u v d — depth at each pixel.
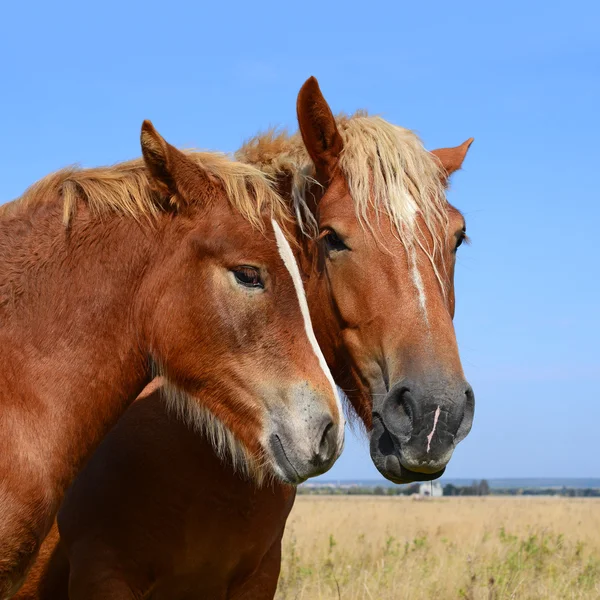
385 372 4.11
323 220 4.43
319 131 4.52
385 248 4.22
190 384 3.99
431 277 4.18
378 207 4.30
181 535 4.45
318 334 4.61
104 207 4.01
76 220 3.99
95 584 4.38
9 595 3.56
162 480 4.42
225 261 3.90
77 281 3.91
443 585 7.51
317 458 3.76
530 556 8.72
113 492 4.42
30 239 3.95
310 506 25.67
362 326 4.24
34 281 3.87
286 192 4.75
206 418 4.06
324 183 4.57
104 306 3.92
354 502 35.47
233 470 4.45
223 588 4.66
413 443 3.82
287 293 3.91
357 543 10.73
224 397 3.95
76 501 4.48
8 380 3.68
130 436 4.47
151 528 4.43
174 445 4.41
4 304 3.81
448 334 4.05
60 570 4.72
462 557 9.09
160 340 3.97
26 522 3.54
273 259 3.91
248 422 3.92
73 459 3.80
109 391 3.92
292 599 7.15
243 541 4.56
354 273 4.28
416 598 7.24
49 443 3.68
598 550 10.92
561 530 14.26
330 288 4.44
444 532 13.77
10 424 3.61
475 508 26.20
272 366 3.87
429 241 4.24
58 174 4.12
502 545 10.29
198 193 4.01
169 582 4.54
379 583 7.64
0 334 3.76
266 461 3.88
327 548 10.04
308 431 3.76
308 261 4.62
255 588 4.82
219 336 3.91
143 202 4.03
